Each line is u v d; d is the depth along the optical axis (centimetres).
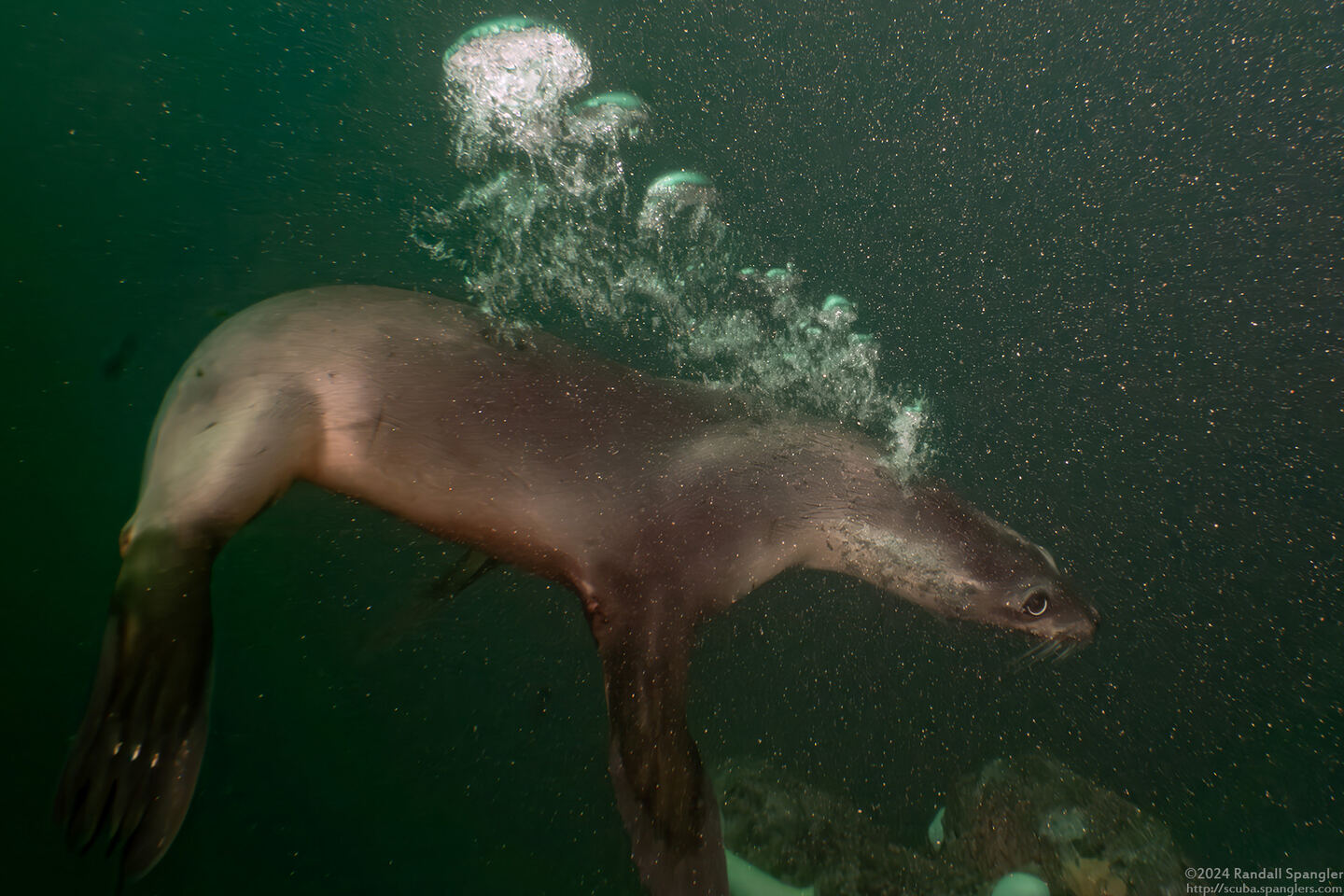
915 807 340
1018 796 320
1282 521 407
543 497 279
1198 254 508
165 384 386
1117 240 514
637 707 251
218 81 517
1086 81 619
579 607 373
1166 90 610
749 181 519
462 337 302
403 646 351
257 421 257
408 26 582
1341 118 579
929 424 416
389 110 518
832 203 516
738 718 358
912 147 561
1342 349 462
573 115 538
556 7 617
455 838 312
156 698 210
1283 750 349
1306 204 532
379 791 318
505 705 345
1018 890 297
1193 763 345
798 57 618
